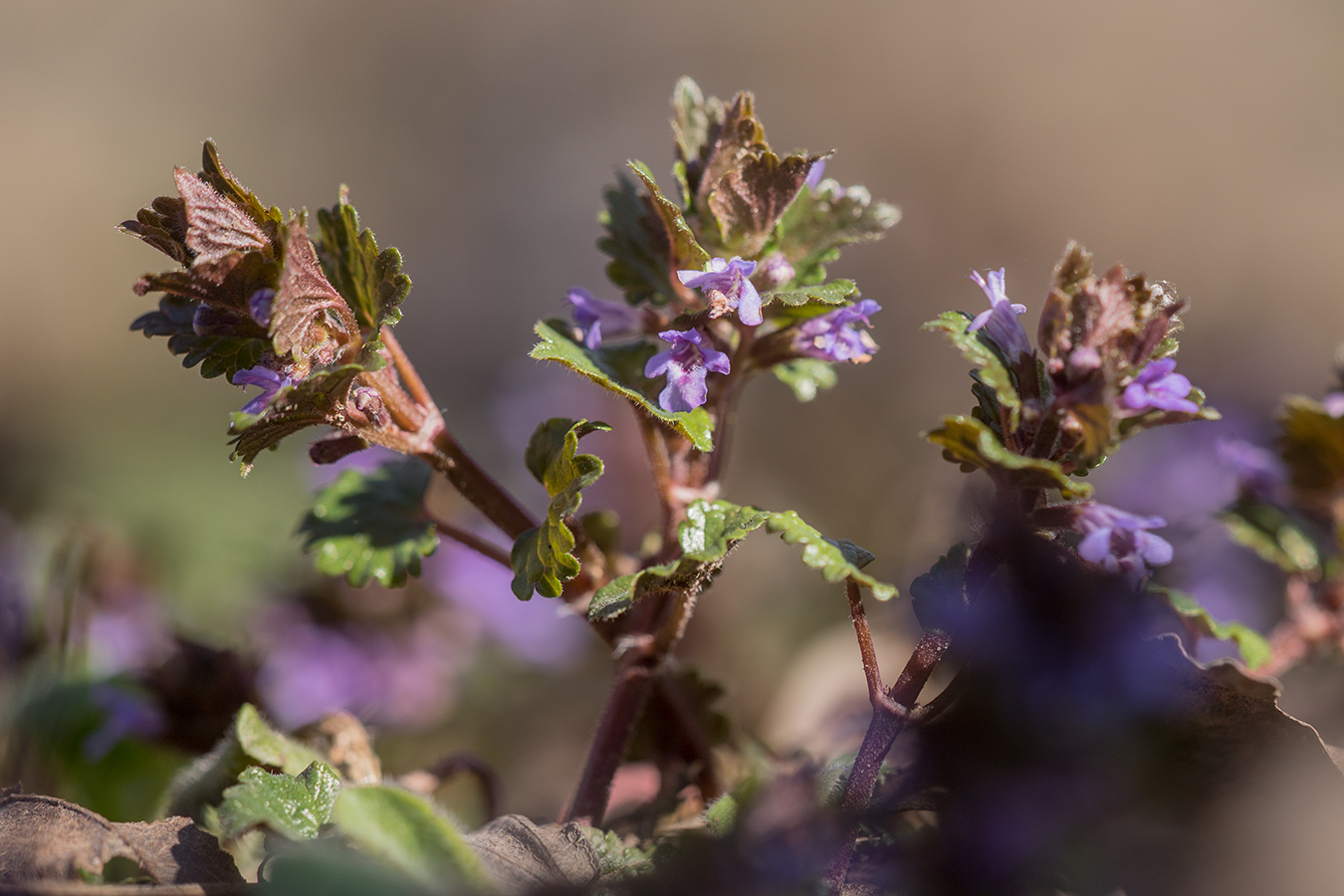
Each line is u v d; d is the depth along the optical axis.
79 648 0.40
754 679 0.50
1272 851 0.30
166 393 1.02
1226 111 1.19
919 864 0.30
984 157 1.20
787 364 0.34
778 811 0.30
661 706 0.35
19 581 0.41
